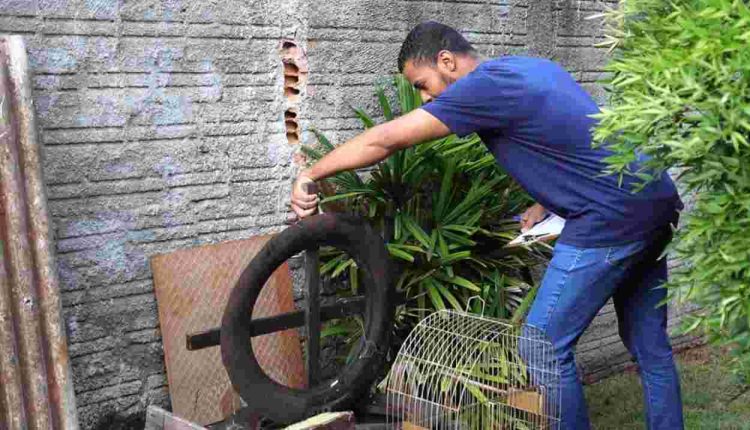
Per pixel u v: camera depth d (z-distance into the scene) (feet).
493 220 13.06
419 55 11.19
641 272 11.33
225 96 11.83
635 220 10.34
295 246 10.34
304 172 10.64
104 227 10.85
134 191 11.08
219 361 11.66
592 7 16.31
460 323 11.75
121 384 11.10
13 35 8.89
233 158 11.98
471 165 12.80
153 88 11.16
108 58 10.75
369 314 11.08
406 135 10.23
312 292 10.66
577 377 10.86
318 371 10.78
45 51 10.25
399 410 11.12
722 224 6.63
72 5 10.42
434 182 13.10
